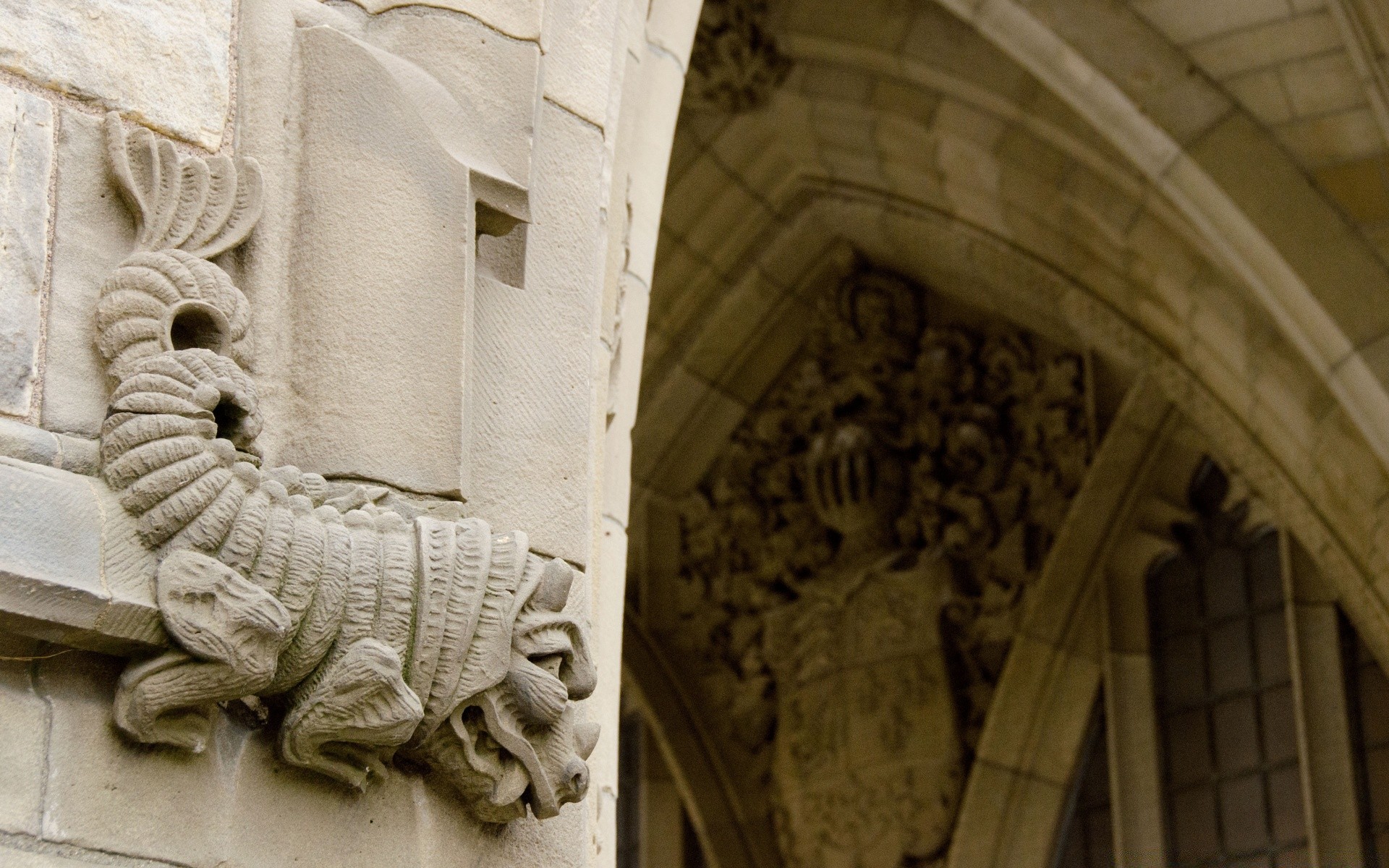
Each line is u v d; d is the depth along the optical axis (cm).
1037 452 941
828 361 989
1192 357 833
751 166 922
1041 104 800
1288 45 702
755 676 984
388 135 255
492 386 260
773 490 990
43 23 236
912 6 823
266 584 220
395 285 249
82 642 212
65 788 207
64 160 232
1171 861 886
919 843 915
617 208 323
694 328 971
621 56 304
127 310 227
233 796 219
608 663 321
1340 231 716
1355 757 846
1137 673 916
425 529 234
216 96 248
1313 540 805
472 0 272
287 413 241
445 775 235
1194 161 726
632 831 1002
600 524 286
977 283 931
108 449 219
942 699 928
